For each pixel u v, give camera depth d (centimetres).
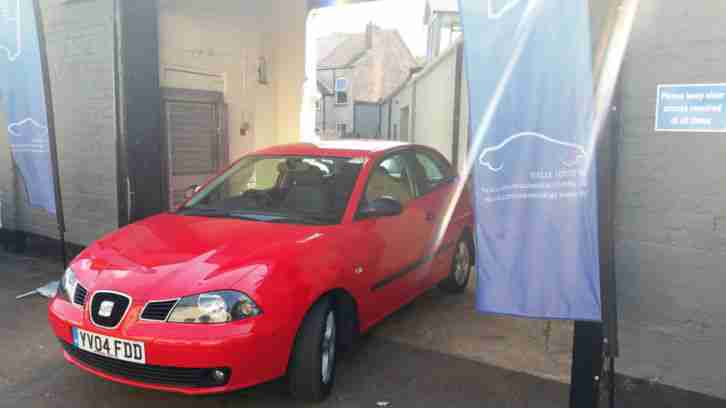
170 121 740
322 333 362
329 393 378
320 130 4116
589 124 287
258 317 327
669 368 314
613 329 302
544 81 291
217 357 316
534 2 288
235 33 822
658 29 300
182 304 324
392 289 454
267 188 479
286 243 373
